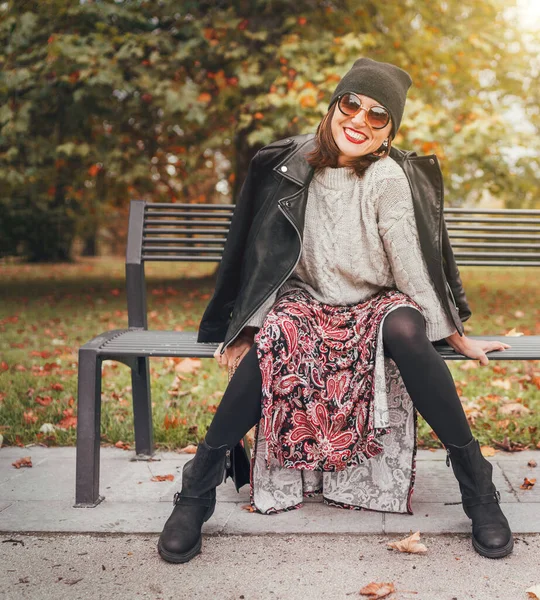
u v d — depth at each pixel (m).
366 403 2.16
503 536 1.99
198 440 3.14
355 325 2.21
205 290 10.55
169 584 1.87
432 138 7.75
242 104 8.88
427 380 2.06
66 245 19.91
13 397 3.85
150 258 2.94
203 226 3.03
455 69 9.77
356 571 1.92
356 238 2.25
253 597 1.79
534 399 3.83
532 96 10.70
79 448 2.39
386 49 9.28
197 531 2.04
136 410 2.92
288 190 2.27
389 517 2.28
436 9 9.66
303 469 2.28
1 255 18.36
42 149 9.32
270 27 9.41
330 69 8.00
